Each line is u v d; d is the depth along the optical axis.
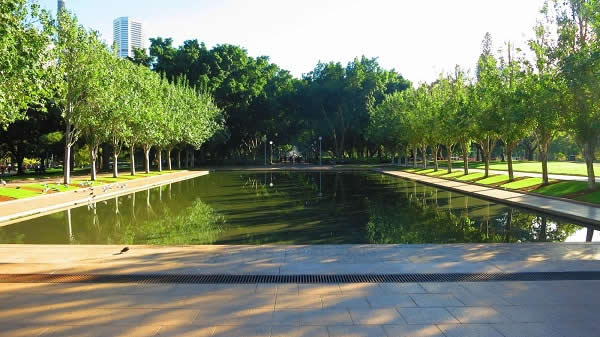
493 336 4.83
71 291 6.39
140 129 36.56
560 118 19.81
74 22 26.70
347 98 69.31
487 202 19.89
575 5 19.22
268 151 82.94
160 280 6.94
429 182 30.62
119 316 5.44
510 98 23.16
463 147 35.62
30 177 39.56
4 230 13.67
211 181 36.12
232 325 5.13
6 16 15.35
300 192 25.69
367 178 38.81
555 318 5.34
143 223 14.90
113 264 7.88
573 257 8.30
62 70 21.31
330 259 8.23
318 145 81.38
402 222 14.74
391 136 55.03
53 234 13.01
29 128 42.72
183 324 5.17
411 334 4.88
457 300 5.98
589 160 19.27
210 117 58.00
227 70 70.25
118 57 35.75
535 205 17.11
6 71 15.55
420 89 49.12
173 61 66.12
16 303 5.91
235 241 11.83
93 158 32.50
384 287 6.56
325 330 4.98
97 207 19.14
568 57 17.81
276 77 77.00
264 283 6.78
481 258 8.25
